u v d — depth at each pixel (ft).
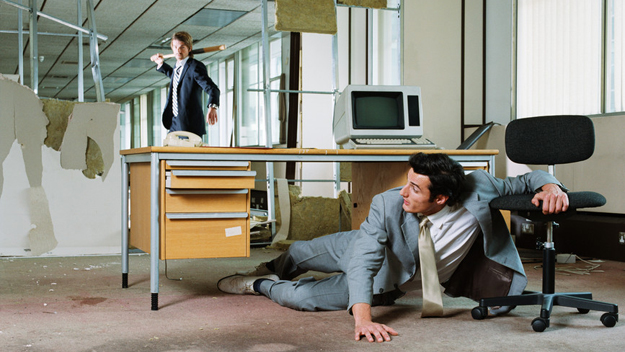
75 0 23.66
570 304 7.82
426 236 7.77
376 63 23.18
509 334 7.29
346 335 7.20
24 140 13.93
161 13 26.35
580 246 14.96
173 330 7.45
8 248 13.88
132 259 13.92
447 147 18.99
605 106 14.78
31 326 7.56
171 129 14.83
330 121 22.20
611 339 7.07
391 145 10.75
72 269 12.34
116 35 30.81
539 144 9.16
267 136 16.12
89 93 54.24
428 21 18.80
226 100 38.78
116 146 14.61
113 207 14.65
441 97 18.92
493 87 18.45
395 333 7.02
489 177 7.92
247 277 9.75
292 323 7.82
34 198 14.03
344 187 22.02
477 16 18.69
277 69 29.99
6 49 33.04
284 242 16.25
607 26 14.67
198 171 8.67
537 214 7.58
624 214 14.15
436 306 7.84
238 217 9.04
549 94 16.49
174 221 8.71
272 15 26.94
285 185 16.83
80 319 8.00
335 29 15.58
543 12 16.65
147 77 45.01
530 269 12.78
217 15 26.73
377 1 16.34
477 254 8.27
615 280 11.39
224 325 7.71
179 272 12.18
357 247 7.51
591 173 14.79
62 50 33.88
